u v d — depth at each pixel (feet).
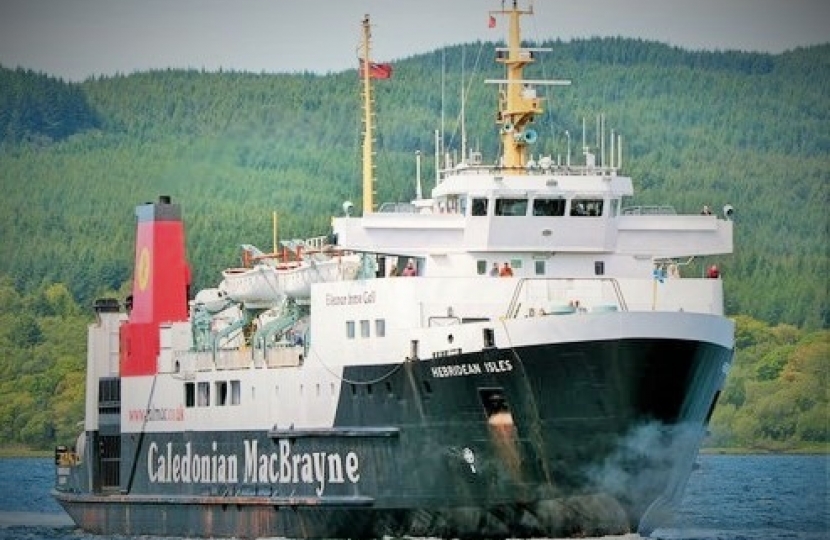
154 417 605.31
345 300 526.16
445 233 528.63
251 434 562.25
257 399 560.20
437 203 547.08
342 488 528.63
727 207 538.88
